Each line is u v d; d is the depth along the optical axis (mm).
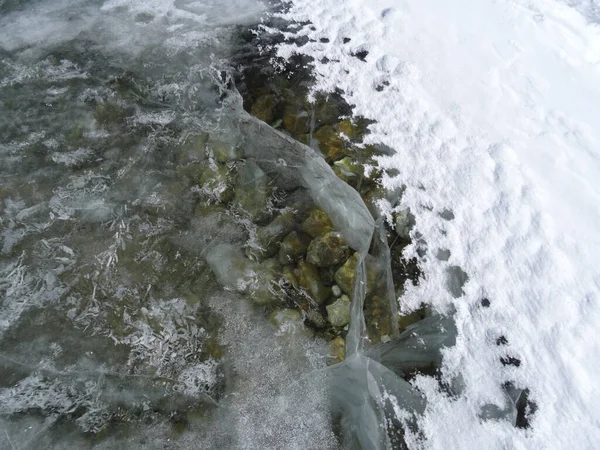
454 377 1736
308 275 2055
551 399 1646
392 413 1672
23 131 2484
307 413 1690
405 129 2449
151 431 1653
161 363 1823
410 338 1857
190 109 2617
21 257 2084
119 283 2033
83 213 2227
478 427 1616
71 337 1887
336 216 2191
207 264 2104
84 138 2480
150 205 2268
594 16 2742
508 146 2283
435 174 2275
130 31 2963
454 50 2713
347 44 2846
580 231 2004
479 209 2129
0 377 1782
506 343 1784
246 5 3127
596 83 2494
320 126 2549
